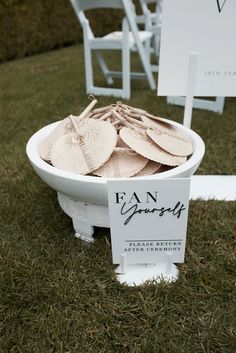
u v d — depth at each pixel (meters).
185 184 0.89
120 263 1.07
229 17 1.25
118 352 0.89
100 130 1.05
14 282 1.07
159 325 0.95
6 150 1.87
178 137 1.14
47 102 2.62
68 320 0.96
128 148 1.04
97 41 2.59
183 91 1.39
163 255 1.05
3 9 4.16
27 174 1.63
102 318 0.96
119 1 2.34
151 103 2.54
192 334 0.93
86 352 0.89
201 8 1.24
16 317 0.98
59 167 0.99
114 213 0.95
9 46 4.39
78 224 1.18
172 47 1.31
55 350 0.90
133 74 3.02
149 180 0.89
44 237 1.24
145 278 1.08
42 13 4.77
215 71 1.36
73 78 3.29
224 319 0.96
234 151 1.82
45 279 1.08
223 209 1.37
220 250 1.18
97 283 1.06
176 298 1.02
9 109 2.48
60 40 5.25
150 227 0.98
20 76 3.48
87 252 1.17
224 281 1.06
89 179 0.92
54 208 1.39
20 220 1.33
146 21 3.39
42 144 1.13
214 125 2.11
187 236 1.23
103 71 3.08
